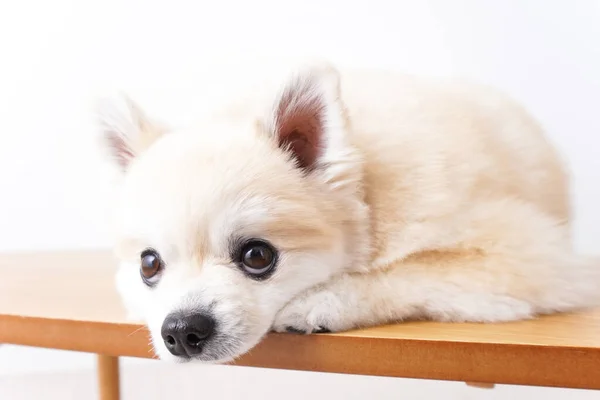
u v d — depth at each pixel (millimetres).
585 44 780
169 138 500
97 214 870
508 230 493
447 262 483
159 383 875
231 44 862
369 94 543
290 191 465
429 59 814
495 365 414
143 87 775
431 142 506
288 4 845
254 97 536
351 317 459
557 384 408
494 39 800
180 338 442
